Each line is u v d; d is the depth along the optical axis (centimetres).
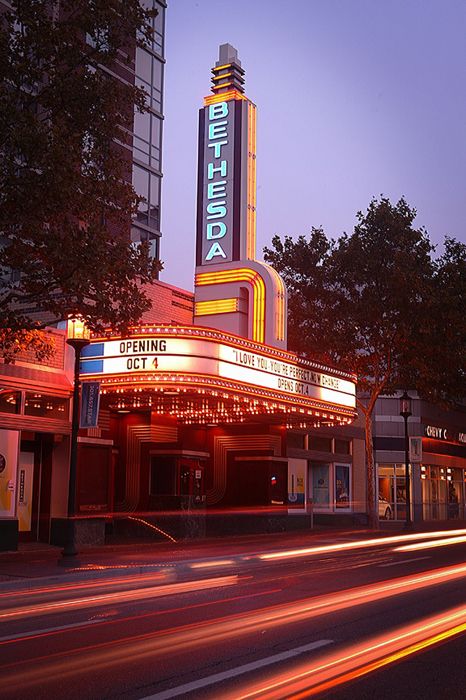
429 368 3606
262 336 3097
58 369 2419
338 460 4244
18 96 1684
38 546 2344
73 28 1734
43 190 1583
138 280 2931
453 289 3447
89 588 1540
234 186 3269
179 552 2308
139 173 3800
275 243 3716
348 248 3491
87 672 798
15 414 2238
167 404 2877
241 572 1844
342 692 713
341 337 3562
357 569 1873
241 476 3534
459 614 1153
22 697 702
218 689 723
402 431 4744
